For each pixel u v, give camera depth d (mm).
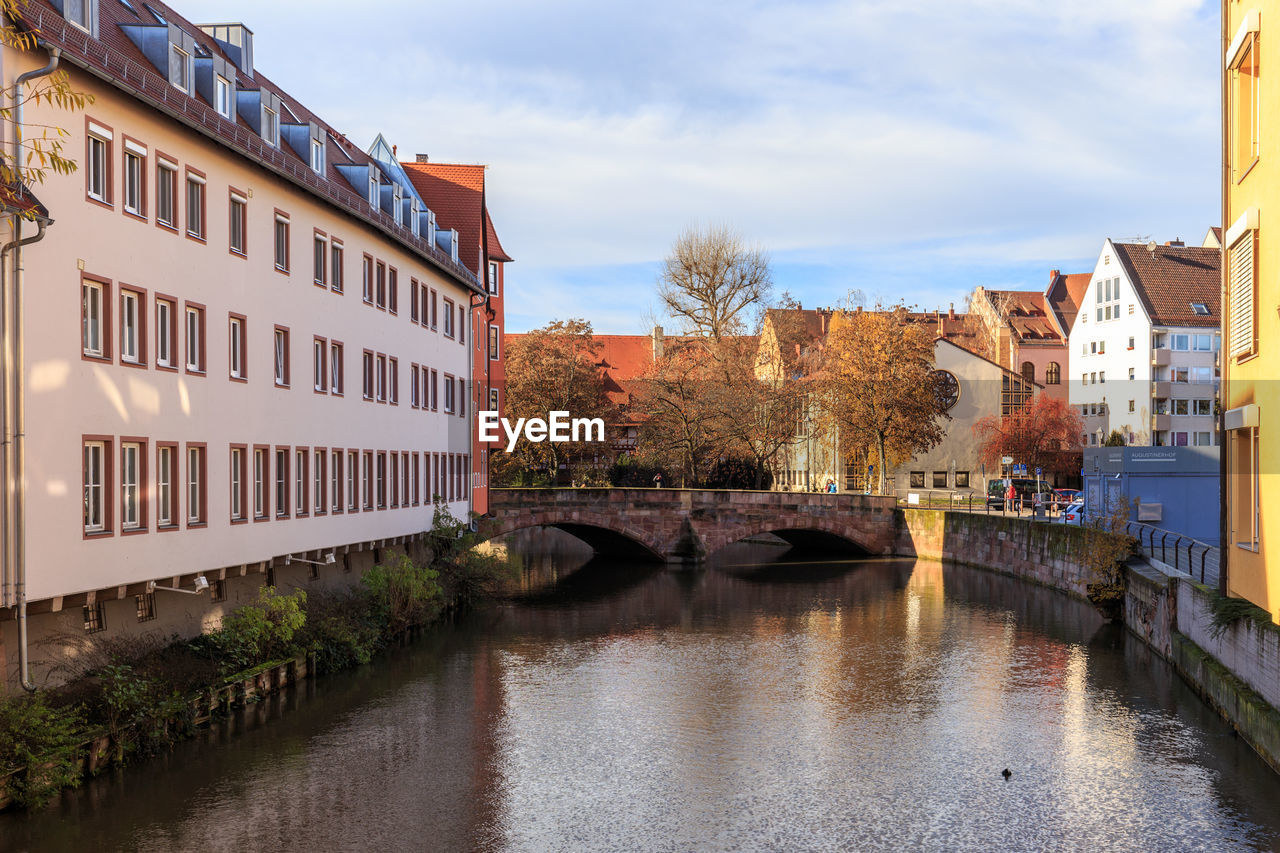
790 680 27750
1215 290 81312
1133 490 37719
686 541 57812
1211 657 23781
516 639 33969
